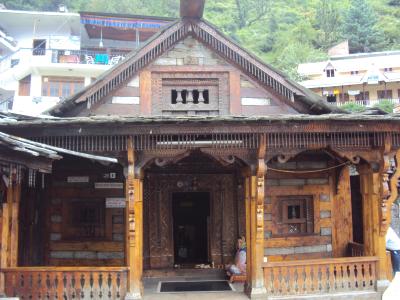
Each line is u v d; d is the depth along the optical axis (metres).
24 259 9.84
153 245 11.71
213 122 8.31
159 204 11.84
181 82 10.86
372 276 9.40
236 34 77.50
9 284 8.30
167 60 10.87
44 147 7.28
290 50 66.44
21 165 6.41
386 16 79.19
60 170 11.16
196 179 11.96
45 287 8.36
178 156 8.91
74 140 8.52
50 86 32.62
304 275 9.27
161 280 11.13
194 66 10.86
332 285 9.17
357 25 71.00
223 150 8.94
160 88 10.77
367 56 59.38
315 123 8.71
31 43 36.72
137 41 32.81
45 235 10.95
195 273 11.51
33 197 10.48
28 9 52.62
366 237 9.87
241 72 10.98
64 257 10.92
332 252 11.61
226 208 11.99
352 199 12.54
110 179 11.11
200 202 15.50
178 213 15.63
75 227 11.07
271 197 11.45
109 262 10.91
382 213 9.42
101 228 11.09
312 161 11.77
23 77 33.19
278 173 11.56
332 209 11.74
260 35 77.62
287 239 11.36
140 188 8.95
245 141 8.81
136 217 8.84
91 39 36.44
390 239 11.16
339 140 9.08
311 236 11.52
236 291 9.78
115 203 11.05
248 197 9.39
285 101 11.02
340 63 57.38
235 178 12.05
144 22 32.41
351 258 9.32
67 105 10.33
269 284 8.97
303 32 75.06
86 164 11.11
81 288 8.51
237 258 11.11
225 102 10.84
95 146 8.56
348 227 11.73
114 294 8.52
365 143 9.20
